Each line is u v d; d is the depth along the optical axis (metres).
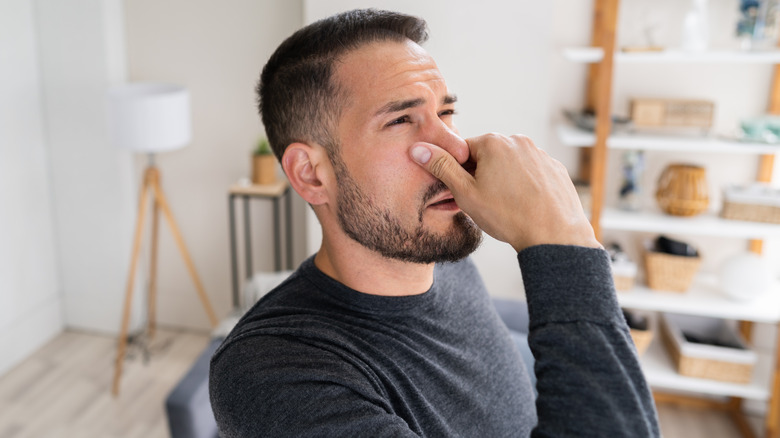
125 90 3.03
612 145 2.46
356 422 0.74
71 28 3.14
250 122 3.21
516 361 1.09
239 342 0.86
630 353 0.69
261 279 2.46
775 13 2.35
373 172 0.84
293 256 3.36
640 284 2.75
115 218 3.37
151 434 2.75
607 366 0.68
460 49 2.51
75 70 3.20
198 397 1.98
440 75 0.88
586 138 2.45
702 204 2.53
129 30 3.22
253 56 3.13
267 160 3.05
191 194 3.39
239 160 3.28
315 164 0.89
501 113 2.55
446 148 0.82
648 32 2.50
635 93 2.70
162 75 3.25
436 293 0.99
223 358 0.86
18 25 3.10
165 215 3.32
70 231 3.45
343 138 0.85
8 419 2.84
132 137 2.81
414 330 0.93
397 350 0.89
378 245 0.86
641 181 2.81
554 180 0.77
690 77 2.65
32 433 2.75
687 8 2.56
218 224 3.41
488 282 2.77
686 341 2.74
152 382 3.12
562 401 0.68
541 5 2.43
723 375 2.62
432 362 0.92
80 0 3.10
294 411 0.76
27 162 3.24
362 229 0.86
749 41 2.40
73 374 3.19
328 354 0.82
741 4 2.39
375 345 0.88
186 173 3.37
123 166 3.31
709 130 2.53
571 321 0.70
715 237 2.83
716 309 2.52
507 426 1.00
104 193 3.35
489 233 0.78
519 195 0.75
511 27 2.46
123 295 3.49
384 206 0.85
